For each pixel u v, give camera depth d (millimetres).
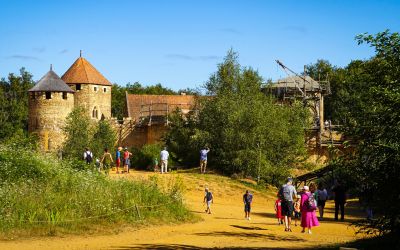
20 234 16391
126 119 66875
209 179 36125
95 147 47062
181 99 78938
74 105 71750
